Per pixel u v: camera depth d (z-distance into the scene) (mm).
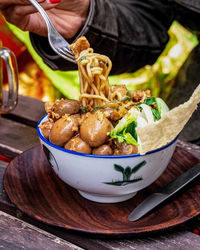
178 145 810
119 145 617
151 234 596
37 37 921
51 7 821
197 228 653
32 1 737
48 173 714
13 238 592
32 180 695
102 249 588
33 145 796
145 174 627
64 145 635
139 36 1037
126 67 1082
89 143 616
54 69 929
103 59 692
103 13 940
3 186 670
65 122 631
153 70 1345
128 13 1033
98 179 620
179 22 1159
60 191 677
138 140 623
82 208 644
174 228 614
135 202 660
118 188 630
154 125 589
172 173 722
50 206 644
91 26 915
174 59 1313
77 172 622
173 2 1127
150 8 1115
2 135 823
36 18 892
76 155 607
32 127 857
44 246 583
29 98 969
